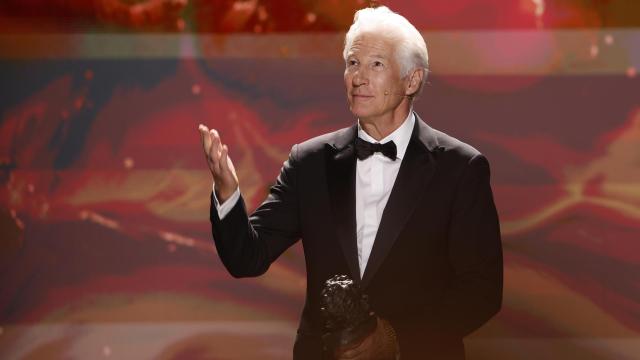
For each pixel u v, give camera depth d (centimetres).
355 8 1917
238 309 1812
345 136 743
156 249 1888
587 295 1791
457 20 1895
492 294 679
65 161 1933
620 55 1875
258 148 1923
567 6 1886
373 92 699
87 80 1953
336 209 696
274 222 725
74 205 1917
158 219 1900
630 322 1762
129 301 1852
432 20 1897
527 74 1889
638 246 1823
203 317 1820
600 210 1845
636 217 1830
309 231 707
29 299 1862
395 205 689
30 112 1950
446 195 689
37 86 1956
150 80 1947
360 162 723
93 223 1905
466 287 676
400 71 702
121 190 1919
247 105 1933
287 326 1786
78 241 1898
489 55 1895
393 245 680
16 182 1927
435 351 659
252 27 1934
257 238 698
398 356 402
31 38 1958
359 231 709
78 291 1873
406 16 1902
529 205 1861
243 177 1912
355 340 383
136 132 1941
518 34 1889
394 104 709
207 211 1906
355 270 680
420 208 687
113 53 1950
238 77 1934
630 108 1869
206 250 1880
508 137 1889
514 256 1831
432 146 710
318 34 1928
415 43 709
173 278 1872
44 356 1781
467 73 1900
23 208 1914
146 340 1770
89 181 1930
